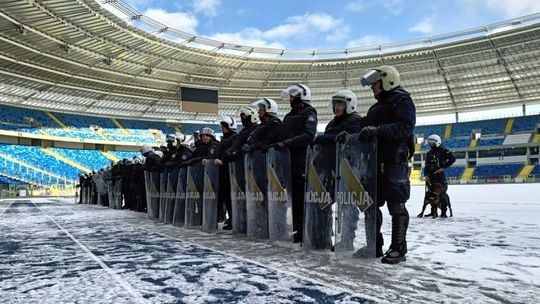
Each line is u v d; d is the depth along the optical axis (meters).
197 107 39.56
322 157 4.98
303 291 3.05
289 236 5.18
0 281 3.46
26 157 40.56
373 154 4.09
